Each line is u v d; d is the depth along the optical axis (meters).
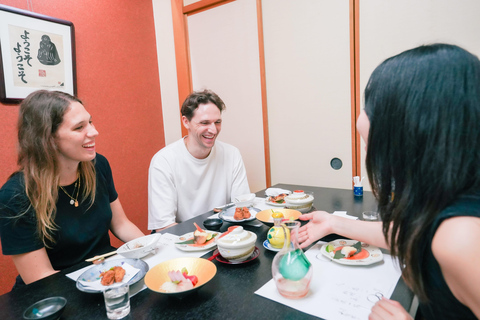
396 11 2.02
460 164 0.45
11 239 1.02
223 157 1.96
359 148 2.26
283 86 2.54
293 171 2.60
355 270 0.83
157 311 0.70
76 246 1.21
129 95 2.67
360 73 2.20
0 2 1.85
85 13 2.31
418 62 0.49
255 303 0.71
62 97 1.11
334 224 1.01
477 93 0.45
